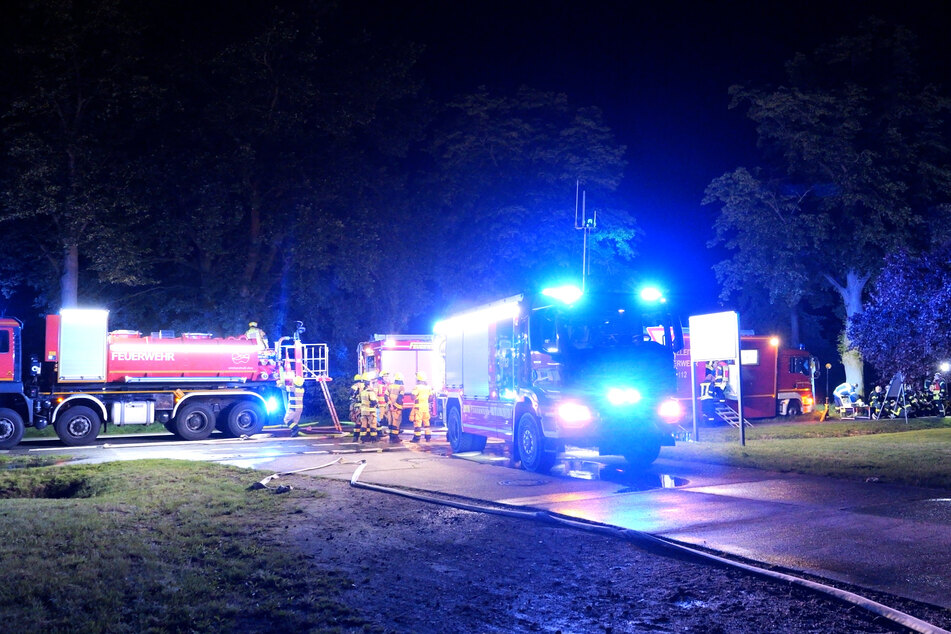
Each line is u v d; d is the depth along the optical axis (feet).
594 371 44.16
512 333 48.08
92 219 83.92
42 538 25.20
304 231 96.48
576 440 43.21
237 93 92.79
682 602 19.98
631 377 44.80
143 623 17.48
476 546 25.85
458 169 116.78
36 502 32.91
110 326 98.22
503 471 45.34
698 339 57.72
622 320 45.73
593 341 44.75
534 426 44.83
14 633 16.53
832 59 113.70
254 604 19.25
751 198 111.86
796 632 17.83
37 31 83.82
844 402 99.50
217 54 93.40
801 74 117.60
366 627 17.80
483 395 52.70
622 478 41.11
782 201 111.96
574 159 116.37
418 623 18.39
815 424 79.51
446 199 116.57
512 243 115.44
